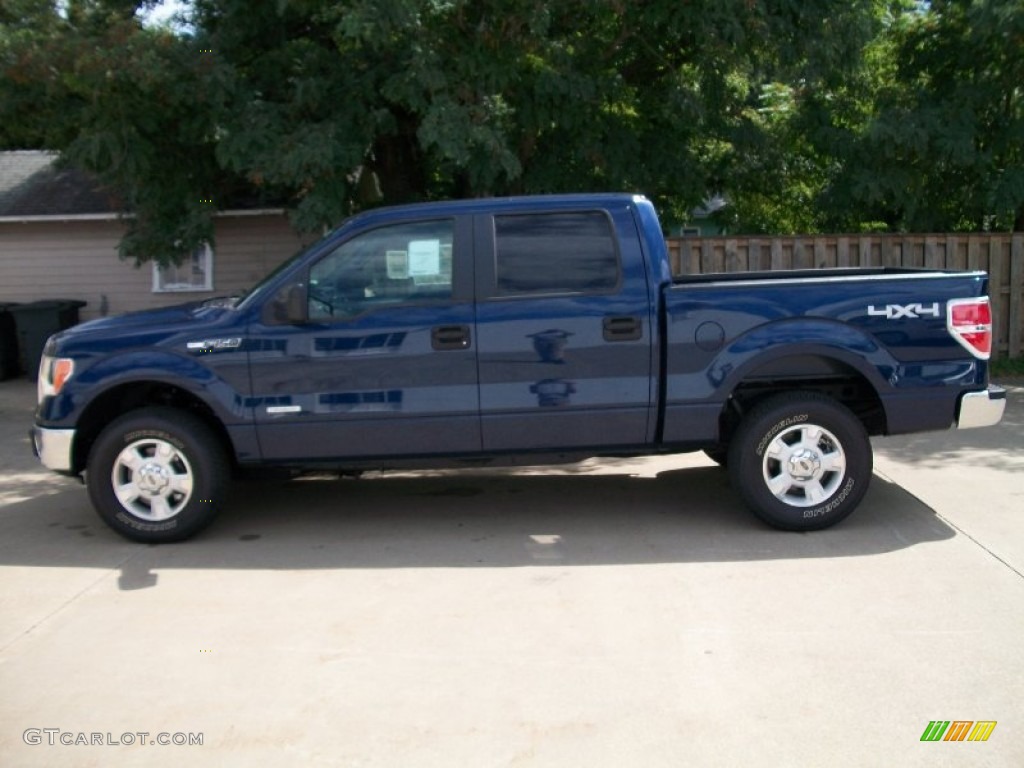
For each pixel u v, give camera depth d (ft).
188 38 30.83
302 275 20.02
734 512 22.12
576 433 20.20
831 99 42.16
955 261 40.04
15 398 42.11
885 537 20.01
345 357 19.89
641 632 15.51
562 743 12.30
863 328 20.07
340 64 32.78
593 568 18.54
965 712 12.86
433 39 30.04
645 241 20.16
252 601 17.20
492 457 20.44
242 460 20.22
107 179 33.76
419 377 19.94
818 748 12.07
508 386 19.98
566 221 20.21
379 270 20.15
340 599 17.21
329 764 11.94
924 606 16.31
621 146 36.19
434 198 40.63
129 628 16.07
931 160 40.63
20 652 15.21
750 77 36.83
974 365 20.44
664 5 31.40
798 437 20.27
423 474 26.27
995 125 41.11
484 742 12.35
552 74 31.86
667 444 20.39
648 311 19.94
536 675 14.14
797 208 48.39
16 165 55.31
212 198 36.01
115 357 20.07
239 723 12.94
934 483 24.08
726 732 12.48
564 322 19.85
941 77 43.60
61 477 27.17
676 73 36.58
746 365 19.92
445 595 17.31
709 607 16.47
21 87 30.91
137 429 20.08
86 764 12.05
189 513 20.25
